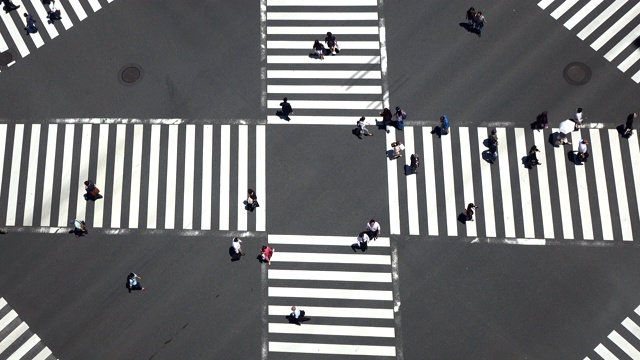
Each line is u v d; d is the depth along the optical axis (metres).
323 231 26.33
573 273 25.33
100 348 25.08
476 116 27.75
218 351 24.89
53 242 26.62
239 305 25.48
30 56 29.48
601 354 24.27
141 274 26.00
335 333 25.03
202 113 28.28
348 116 28.09
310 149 27.59
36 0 30.14
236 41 29.47
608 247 25.62
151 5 29.95
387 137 27.61
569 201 26.34
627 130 26.86
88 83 28.94
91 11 29.91
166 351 24.94
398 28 29.39
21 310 25.66
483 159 27.12
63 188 27.39
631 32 28.72
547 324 24.67
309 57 29.09
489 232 26.05
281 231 26.41
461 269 25.55
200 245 26.36
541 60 28.48
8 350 25.17
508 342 24.50
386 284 25.53
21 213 27.06
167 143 27.92
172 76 28.94
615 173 26.66
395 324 25.00
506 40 28.89
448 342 24.61
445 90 28.23
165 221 26.78
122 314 25.48
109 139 28.06
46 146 28.05
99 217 26.92
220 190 27.16
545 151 27.11
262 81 28.77
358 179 27.03
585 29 28.91
